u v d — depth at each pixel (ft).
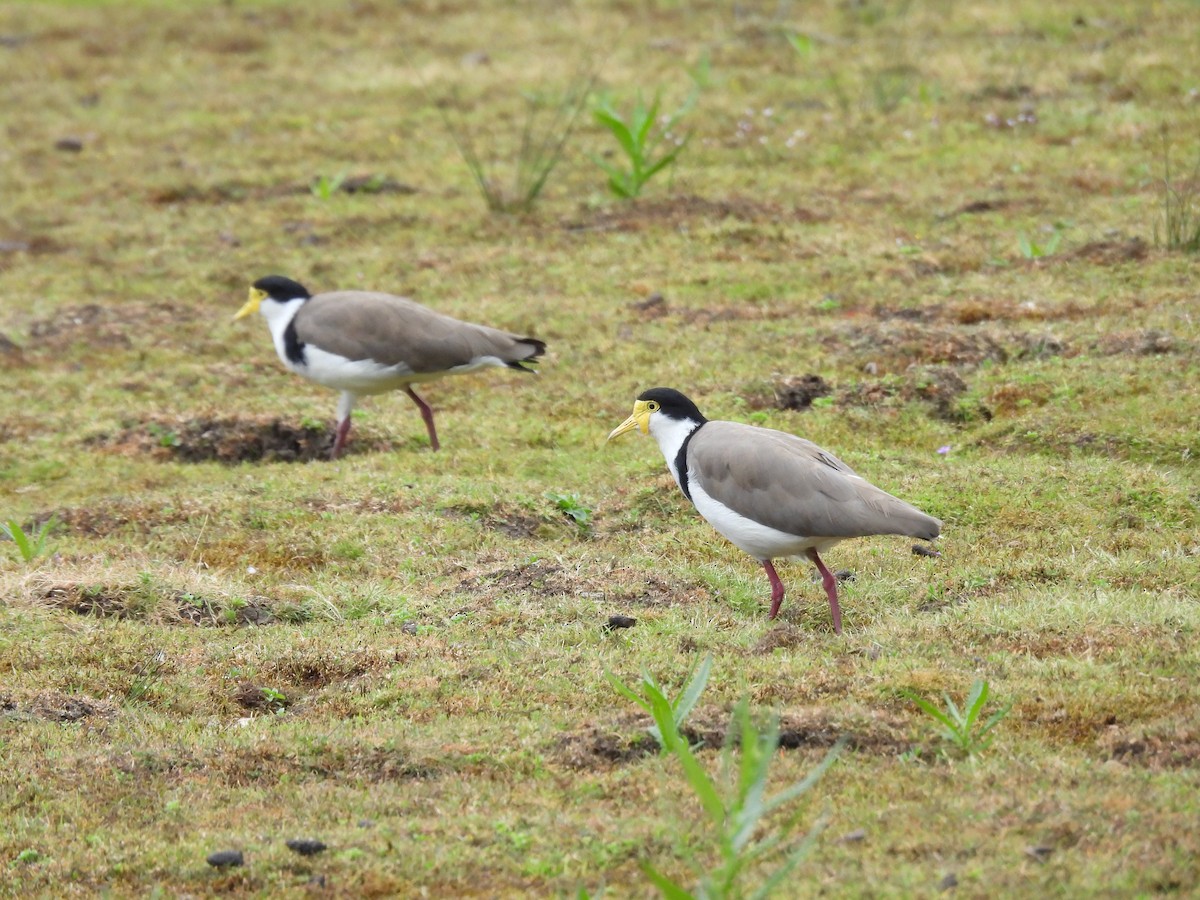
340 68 92.68
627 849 25.09
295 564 40.83
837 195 68.64
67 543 42.16
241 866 25.39
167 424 51.37
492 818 26.45
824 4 96.22
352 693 32.55
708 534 41.83
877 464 44.68
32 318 61.26
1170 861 23.18
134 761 29.43
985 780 26.63
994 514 41.29
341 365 47.75
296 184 75.10
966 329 53.52
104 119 86.28
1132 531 39.99
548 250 65.46
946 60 84.17
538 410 52.16
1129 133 71.56
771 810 26.13
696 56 88.89
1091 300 55.31
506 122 81.41
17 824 27.22
